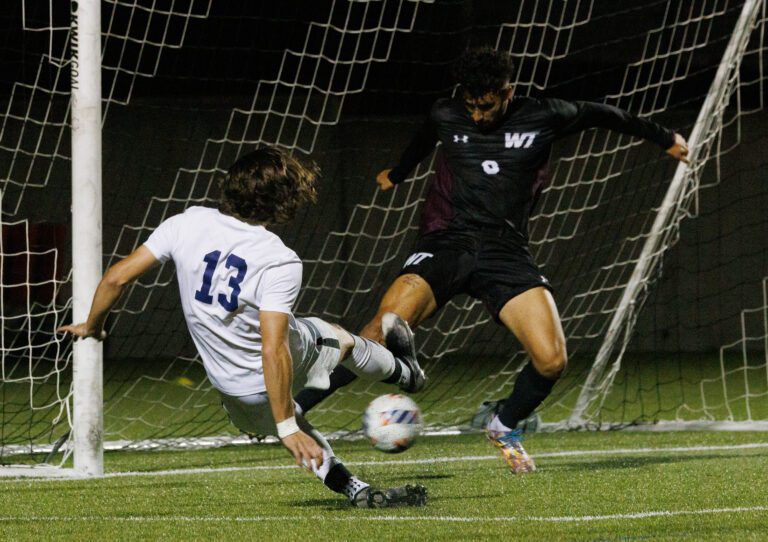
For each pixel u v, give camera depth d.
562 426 27.05
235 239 12.80
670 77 47.44
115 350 49.31
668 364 44.59
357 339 15.22
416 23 47.72
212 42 47.44
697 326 50.53
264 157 12.96
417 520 14.03
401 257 50.22
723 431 25.97
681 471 18.84
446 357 48.53
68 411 21.02
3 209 46.97
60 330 13.44
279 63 48.38
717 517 14.14
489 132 19.28
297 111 49.25
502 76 18.20
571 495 16.27
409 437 14.78
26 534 13.42
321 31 48.09
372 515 14.52
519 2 45.91
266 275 12.56
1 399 35.19
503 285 18.80
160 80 47.28
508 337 49.72
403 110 49.31
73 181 19.20
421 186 50.22
